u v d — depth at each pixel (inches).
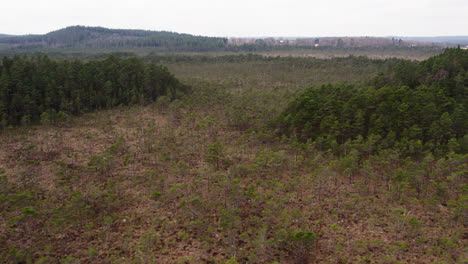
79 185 917.8
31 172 983.6
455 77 1272.1
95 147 1233.4
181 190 887.7
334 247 650.2
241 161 1114.7
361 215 761.6
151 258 621.0
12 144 1213.1
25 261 615.8
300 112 1254.9
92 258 623.2
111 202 802.2
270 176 986.7
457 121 1051.3
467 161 936.9
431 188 871.7
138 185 925.2
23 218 697.0
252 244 660.1
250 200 844.0
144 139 1321.4
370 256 620.7
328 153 1077.8
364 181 933.8
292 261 618.2
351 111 1171.9
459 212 724.7
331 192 876.6
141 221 752.3
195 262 613.9
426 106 1088.8
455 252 626.8
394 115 1107.3
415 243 655.1
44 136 1321.4
